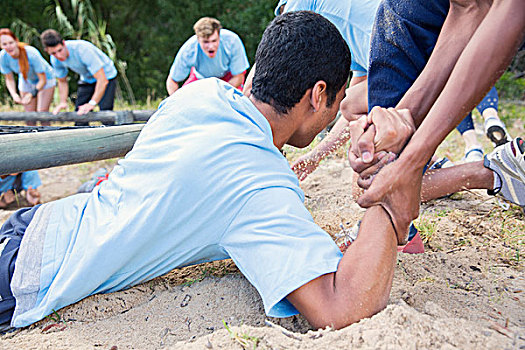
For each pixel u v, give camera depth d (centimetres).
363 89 271
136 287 201
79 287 178
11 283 182
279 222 157
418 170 154
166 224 168
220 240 169
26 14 1434
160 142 178
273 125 183
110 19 1520
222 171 165
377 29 200
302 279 149
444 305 180
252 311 181
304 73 174
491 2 156
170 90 578
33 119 689
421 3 185
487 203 292
